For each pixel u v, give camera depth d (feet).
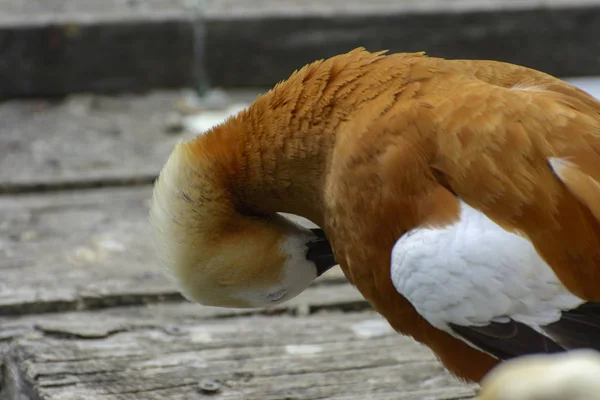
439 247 18.53
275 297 22.27
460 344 20.07
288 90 20.86
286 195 21.27
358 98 20.18
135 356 24.39
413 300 18.92
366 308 27.45
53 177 33.55
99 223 31.24
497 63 21.02
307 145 20.49
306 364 24.36
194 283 21.72
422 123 19.19
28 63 38.91
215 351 24.81
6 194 33.01
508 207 18.39
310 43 39.86
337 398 23.00
